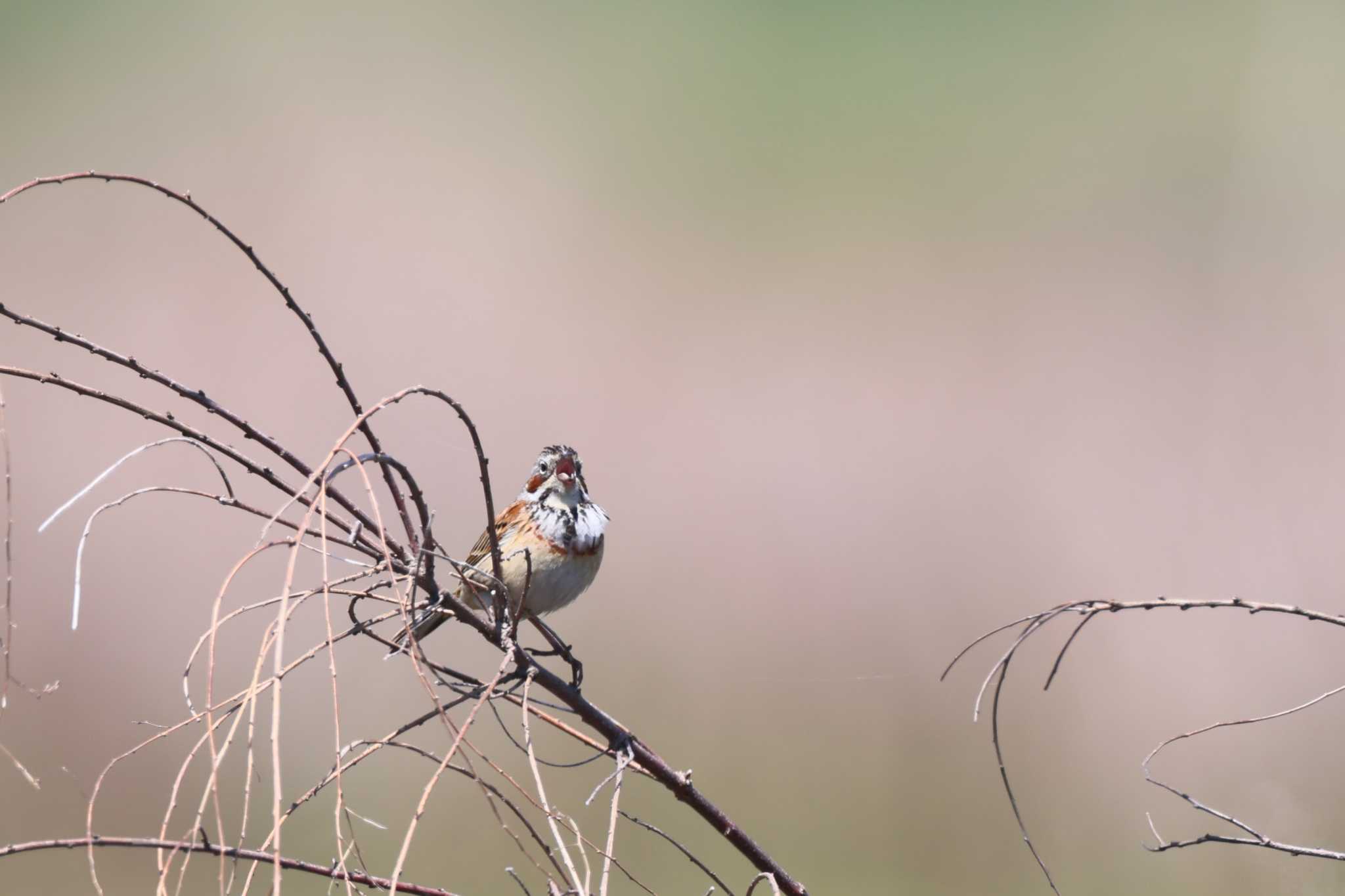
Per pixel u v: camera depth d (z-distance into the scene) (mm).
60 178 4391
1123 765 14188
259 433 4906
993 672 5195
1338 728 13906
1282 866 11422
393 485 5297
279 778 3502
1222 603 4941
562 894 4395
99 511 4195
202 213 4730
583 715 5555
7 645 4309
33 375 4480
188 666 4020
